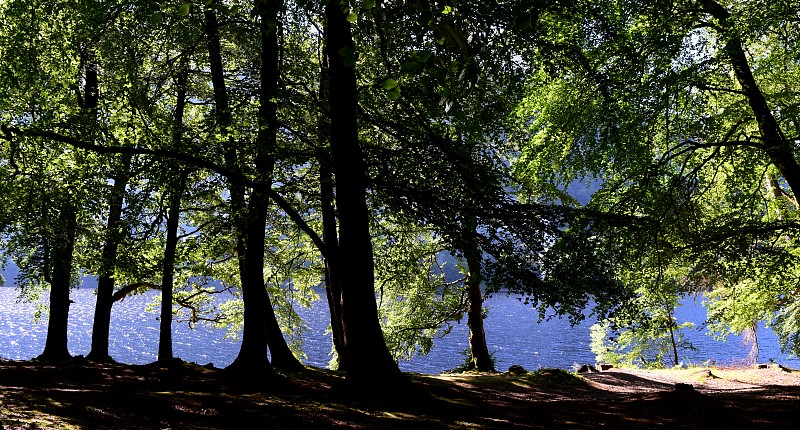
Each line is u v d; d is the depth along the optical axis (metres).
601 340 30.58
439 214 10.23
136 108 11.87
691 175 12.52
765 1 10.03
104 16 11.30
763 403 9.39
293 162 10.68
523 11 3.60
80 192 11.07
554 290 10.09
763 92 12.98
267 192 10.12
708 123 12.48
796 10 10.04
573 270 10.08
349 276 9.20
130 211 11.71
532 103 13.63
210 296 21.31
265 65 11.70
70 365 13.07
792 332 20.00
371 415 7.74
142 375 11.73
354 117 9.43
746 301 17.59
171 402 7.72
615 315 10.18
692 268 15.70
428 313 21.02
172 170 10.20
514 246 10.34
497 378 15.41
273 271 20.09
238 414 7.27
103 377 11.12
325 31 10.50
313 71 12.38
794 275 14.62
